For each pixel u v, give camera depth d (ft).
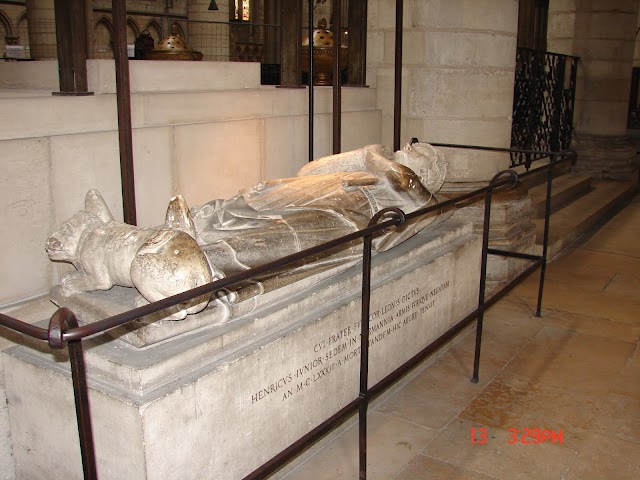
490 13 17.11
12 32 43.83
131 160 10.30
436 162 12.69
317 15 43.32
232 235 9.48
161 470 7.36
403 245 12.30
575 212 25.05
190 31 41.11
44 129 9.61
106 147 10.55
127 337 7.73
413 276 11.76
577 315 15.87
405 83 17.30
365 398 8.68
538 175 26.61
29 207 9.52
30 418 8.56
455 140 17.39
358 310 10.25
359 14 17.12
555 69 29.25
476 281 14.43
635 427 10.84
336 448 10.16
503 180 11.95
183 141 11.92
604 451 10.12
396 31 15.88
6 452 9.20
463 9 16.81
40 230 9.71
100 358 7.54
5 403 9.09
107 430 7.41
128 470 7.36
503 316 15.71
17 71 13.05
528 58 24.97
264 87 14.32
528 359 13.38
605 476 9.50
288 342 8.89
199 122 12.23
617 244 22.81
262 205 10.82
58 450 8.36
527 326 15.12
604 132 32.81
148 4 48.83
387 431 10.64
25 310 9.34
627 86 32.81
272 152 14.01
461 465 9.73
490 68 17.42
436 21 16.78
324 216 10.07
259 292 8.75
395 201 11.57
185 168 12.05
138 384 7.25
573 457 9.95
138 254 7.34
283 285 9.16
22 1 43.39
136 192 11.22
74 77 10.33
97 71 10.72
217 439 8.02
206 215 9.76
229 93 12.80
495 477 9.45
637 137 53.26
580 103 32.86
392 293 11.18
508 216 17.72
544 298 17.03
